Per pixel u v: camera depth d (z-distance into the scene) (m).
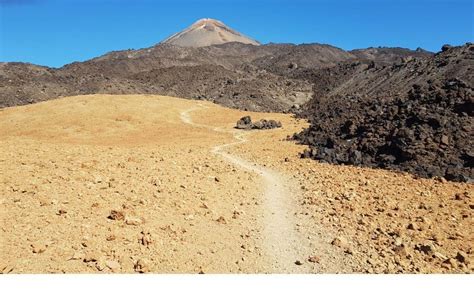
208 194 18.14
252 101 164.38
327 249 13.29
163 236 12.60
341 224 15.66
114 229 12.35
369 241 14.02
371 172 26.94
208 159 29.02
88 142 55.19
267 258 12.35
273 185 22.66
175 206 15.54
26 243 10.70
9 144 28.41
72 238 11.33
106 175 18.52
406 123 32.81
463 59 112.31
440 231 15.13
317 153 34.38
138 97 96.81
